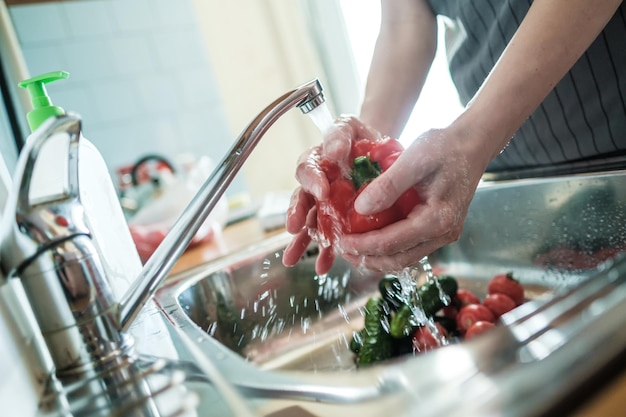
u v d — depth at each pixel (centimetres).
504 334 27
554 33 47
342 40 159
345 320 73
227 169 45
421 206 46
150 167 143
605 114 62
